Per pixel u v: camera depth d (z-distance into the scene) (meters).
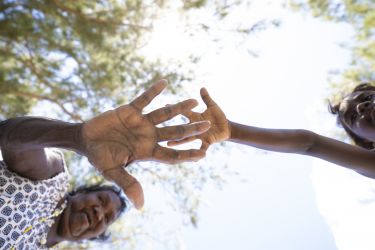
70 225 0.76
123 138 0.49
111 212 0.85
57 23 1.66
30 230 0.66
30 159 0.60
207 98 0.72
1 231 0.61
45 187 0.67
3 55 1.67
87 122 0.50
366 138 0.97
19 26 1.55
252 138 0.75
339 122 1.15
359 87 1.07
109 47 1.75
